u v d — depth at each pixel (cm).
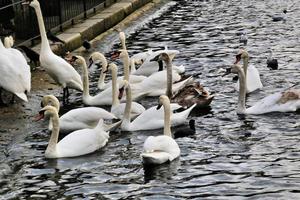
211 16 2739
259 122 1490
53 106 1400
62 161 1293
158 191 1154
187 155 1302
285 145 1345
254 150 1323
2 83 1568
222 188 1158
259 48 2170
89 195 1147
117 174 1230
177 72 1831
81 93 1755
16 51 1623
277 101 1548
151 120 1455
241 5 2952
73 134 1339
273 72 1884
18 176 1228
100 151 1342
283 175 1202
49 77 1867
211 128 1459
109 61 2100
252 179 1190
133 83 1734
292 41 2247
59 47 2120
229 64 1988
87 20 2491
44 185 1190
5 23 2144
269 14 2719
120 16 2703
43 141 1397
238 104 1548
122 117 1530
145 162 1255
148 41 2362
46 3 2288
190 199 1120
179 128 1460
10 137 1421
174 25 2605
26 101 1603
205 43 2272
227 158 1286
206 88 1750
